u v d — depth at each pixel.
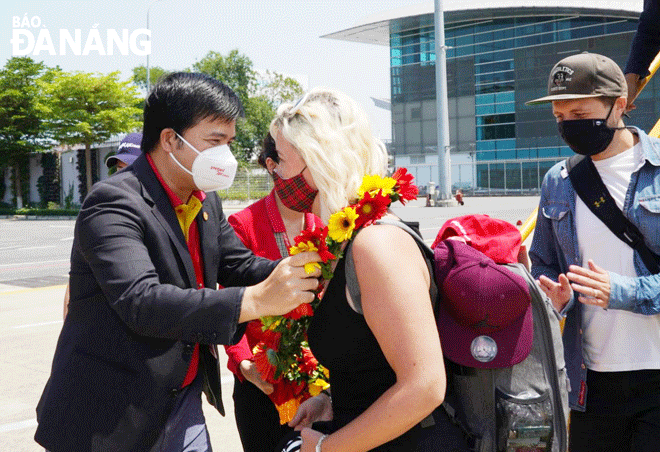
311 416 2.05
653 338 2.46
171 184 2.10
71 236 26.06
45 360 6.38
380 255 1.53
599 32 46.53
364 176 1.64
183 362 1.95
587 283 2.28
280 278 1.66
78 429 1.90
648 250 2.43
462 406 1.67
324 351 1.67
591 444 2.61
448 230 1.79
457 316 1.62
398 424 1.48
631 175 2.47
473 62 51.78
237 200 47.75
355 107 1.74
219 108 2.01
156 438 1.92
